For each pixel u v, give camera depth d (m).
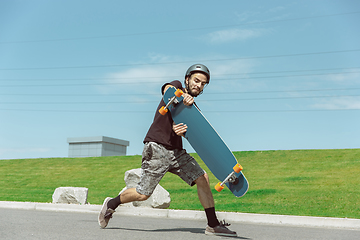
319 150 19.28
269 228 5.76
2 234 3.23
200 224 6.07
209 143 3.62
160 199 8.68
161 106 3.71
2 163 21.69
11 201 9.70
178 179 15.24
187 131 3.65
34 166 20.38
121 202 3.95
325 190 11.52
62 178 16.89
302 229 5.73
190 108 3.64
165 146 3.68
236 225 6.25
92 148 35.56
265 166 16.94
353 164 15.62
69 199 9.21
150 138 3.70
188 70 3.77
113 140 36.12
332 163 16.23
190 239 3.38
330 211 8.54
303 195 10.91
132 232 3.78
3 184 15.70
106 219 4.04
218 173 3.64
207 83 3.80
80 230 3.78
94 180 16.19
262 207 9.33
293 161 17.42
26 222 4.53
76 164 20.44
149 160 3.70
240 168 3.51
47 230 3.67
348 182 12.60
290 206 9.40
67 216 6.55
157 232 3.89
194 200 10.81
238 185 3.60
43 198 11.54
